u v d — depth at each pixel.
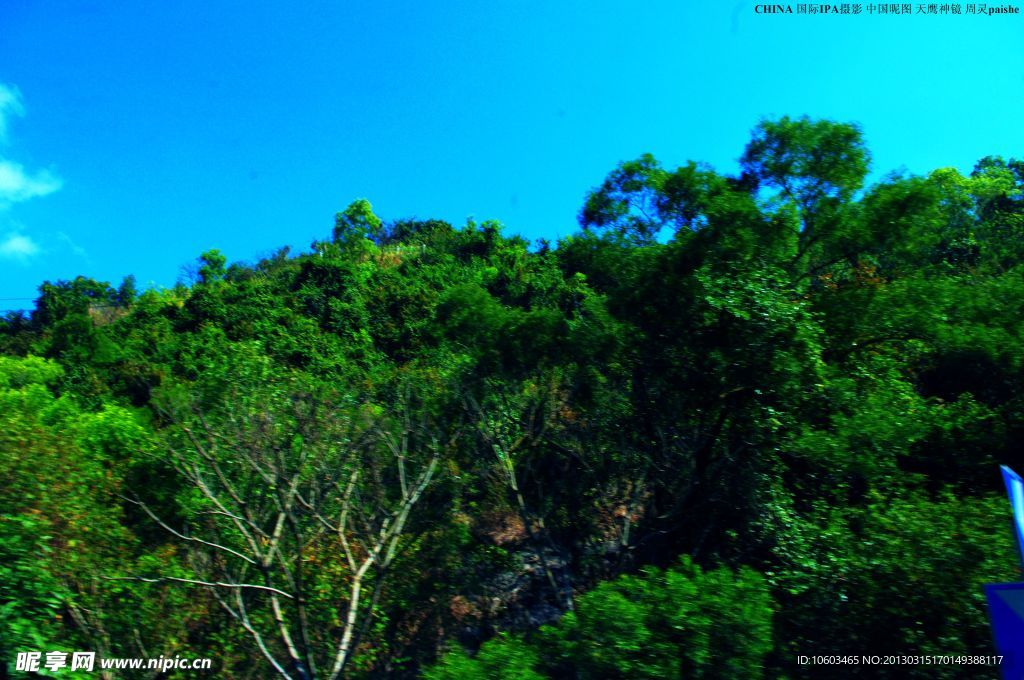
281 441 7.98
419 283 34.94
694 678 5.05
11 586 6.02
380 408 9.91
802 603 6.50
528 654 5.39
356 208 48.53
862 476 7.65
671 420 9.38
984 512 6.09
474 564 9.85
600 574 9.50
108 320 45.22
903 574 5.88
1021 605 3.42
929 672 5.52
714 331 8.48
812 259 10.02
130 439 10.27
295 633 8.31
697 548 8.66
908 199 8.85
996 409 8.84
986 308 9.20
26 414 8.74
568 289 20.58
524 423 10.26
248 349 10.63
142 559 8.16
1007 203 24.88
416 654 8.85
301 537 7.48
